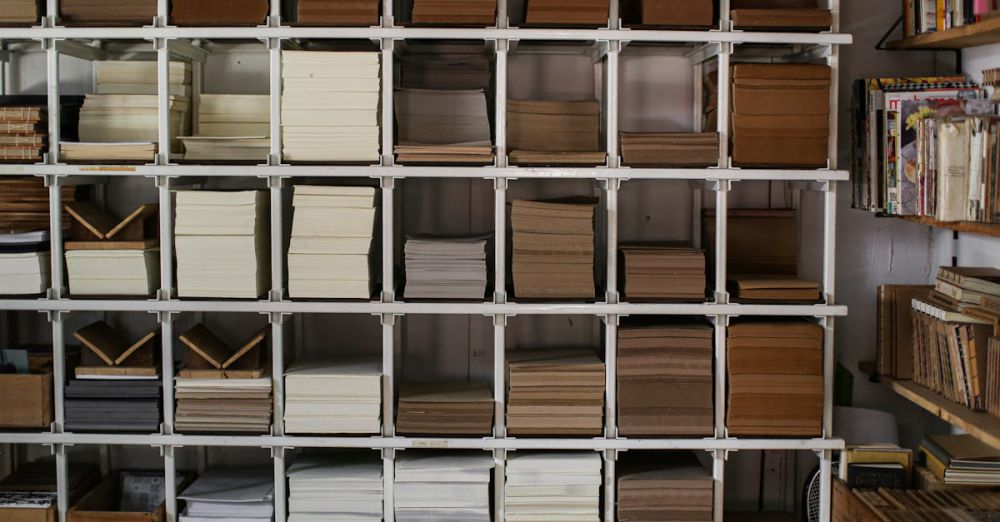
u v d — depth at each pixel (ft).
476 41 10.64
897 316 10.43
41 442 9.95
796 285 9.92
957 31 9.21
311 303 9.82
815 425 9.98
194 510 10.05
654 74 11.07
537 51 10.94
